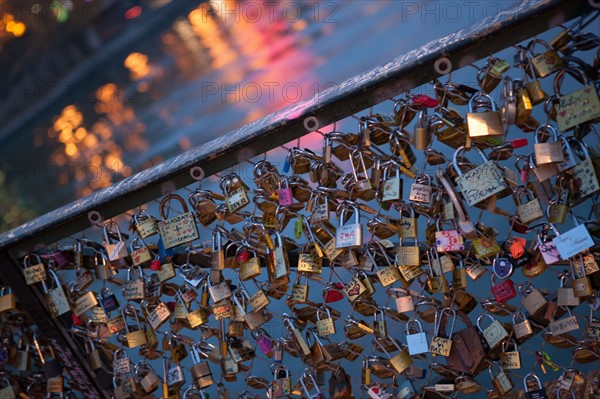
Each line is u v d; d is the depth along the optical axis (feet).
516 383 8.52
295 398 7.55
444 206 5.81
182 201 6.50
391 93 5.56
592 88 4.97
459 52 5.22
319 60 20.22
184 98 21.16
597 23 11.04
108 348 7.58
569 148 5.22
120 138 20.61
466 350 6.24
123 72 22.66
